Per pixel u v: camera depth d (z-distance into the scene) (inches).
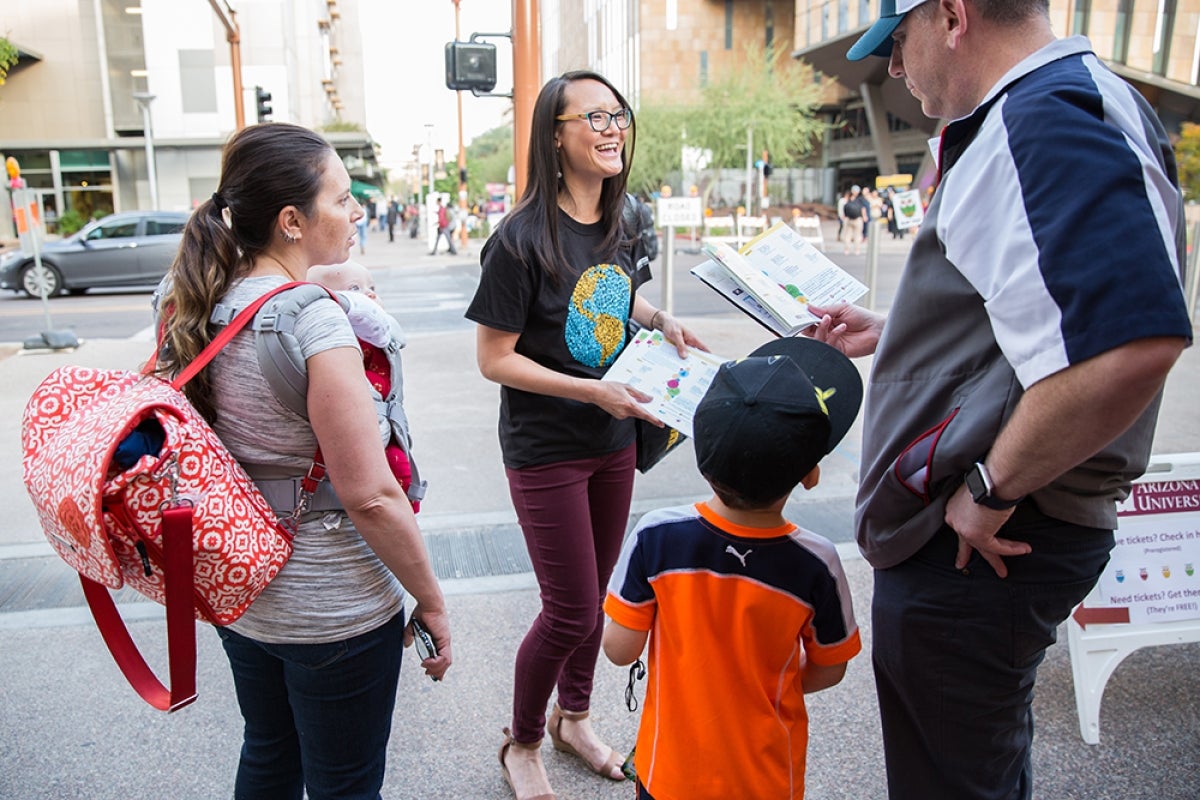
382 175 2657.5
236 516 60.7
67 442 59.3
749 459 64.9
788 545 69.1
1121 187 51.7
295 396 62.7
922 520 65.4
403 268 882.1
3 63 1167.6
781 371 66.4
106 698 120.3
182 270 65.4
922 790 72.4
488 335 91.0
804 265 94.1
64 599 148.9
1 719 115.3
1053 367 52.4
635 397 88.3
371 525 63.7
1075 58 59.5
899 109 1678.2
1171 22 1226.6
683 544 70.9
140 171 1381.6
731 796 69.6
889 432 67.0
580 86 88.7
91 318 520.1
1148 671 123.4
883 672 72.2
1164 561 112.5
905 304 65.5
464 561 161.6
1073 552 63.7
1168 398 264.4
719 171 1600.6
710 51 2150.6
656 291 601.9
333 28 2699.3
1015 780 70.9
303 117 1809.8
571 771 105.7
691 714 70.1
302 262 69.8
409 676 126.0
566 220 92.4
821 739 109.9
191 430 59.4
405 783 103.3
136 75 1363.2
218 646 133.5
